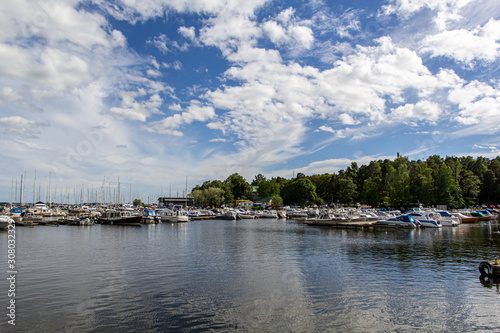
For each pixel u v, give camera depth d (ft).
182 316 58.34
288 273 88.89
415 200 371.56
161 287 75.31
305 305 63.93
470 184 370.73
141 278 83.15
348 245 143.23
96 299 66.90
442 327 54.70
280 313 59.88
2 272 89.04
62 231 213.87
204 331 52.60
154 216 306.96
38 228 235.61
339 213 285.23
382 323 55.93
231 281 80.69
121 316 58.23
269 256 115.14
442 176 345.72
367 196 435.94
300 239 167.84
